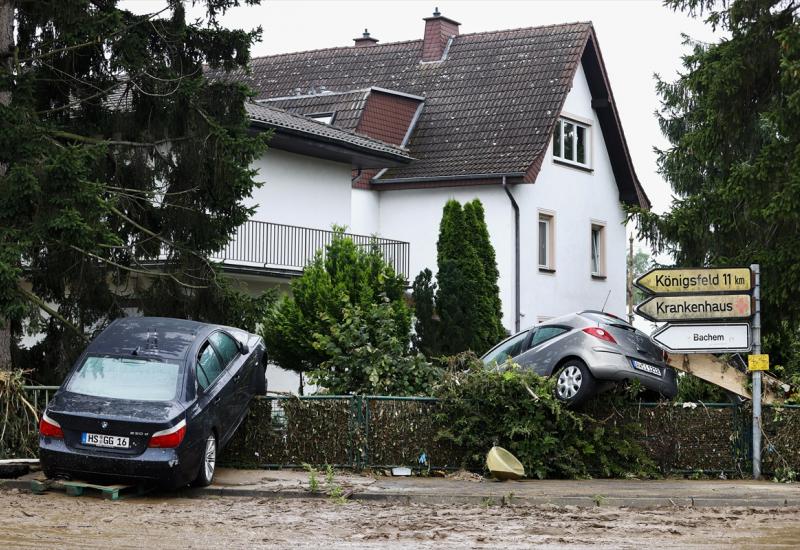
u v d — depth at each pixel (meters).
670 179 34.81
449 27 40.72
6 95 17.56
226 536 10.55
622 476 15.83
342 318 22.95
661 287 16.28
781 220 19.91
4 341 17.67
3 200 16.44
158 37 19.34
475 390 15.51
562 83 36.38
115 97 19.70
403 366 16.31
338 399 15.44
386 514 12.16
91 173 17.75
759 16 21.34
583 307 38.34
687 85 22.19
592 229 39.47
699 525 11.68
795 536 11.00
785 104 20.47
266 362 16.09
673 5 22.30
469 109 37.09
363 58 41.50
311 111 37.09
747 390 16.53
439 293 28.02
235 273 27.52
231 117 19.69
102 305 19.30
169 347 13.96
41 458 13.10
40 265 18.64
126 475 12.85
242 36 19.86
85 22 17.69
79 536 10.41
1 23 17.70
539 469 15.39
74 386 13.52
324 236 31.28
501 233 34.78
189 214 19.50
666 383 16.38
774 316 20.81
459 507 12.91
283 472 15.12
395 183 35.84
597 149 39.59
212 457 13.77
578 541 10.54
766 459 16.08
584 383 15.97
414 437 15.50
